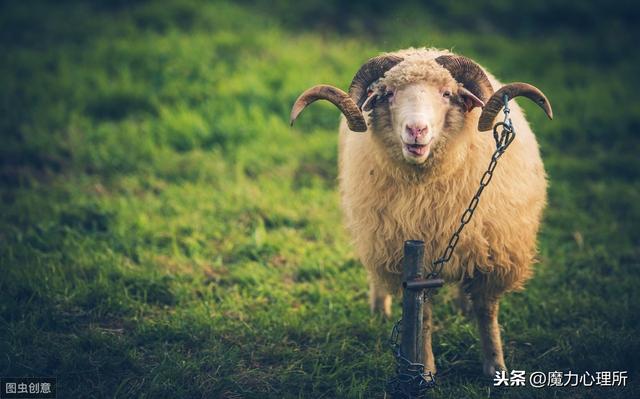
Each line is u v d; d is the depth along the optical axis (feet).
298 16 49.42
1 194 29.60
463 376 19.80
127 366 19.43
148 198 29.81
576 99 39.75
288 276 25.07
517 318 22.08
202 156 33.24
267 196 29.91
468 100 17.72
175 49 42.78
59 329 21.03
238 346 20.71
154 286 23.45
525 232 19.43
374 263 19.56
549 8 52.34
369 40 46.75
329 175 32.58
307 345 20.97
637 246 26.89
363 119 17.19
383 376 19.26
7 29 46.88
